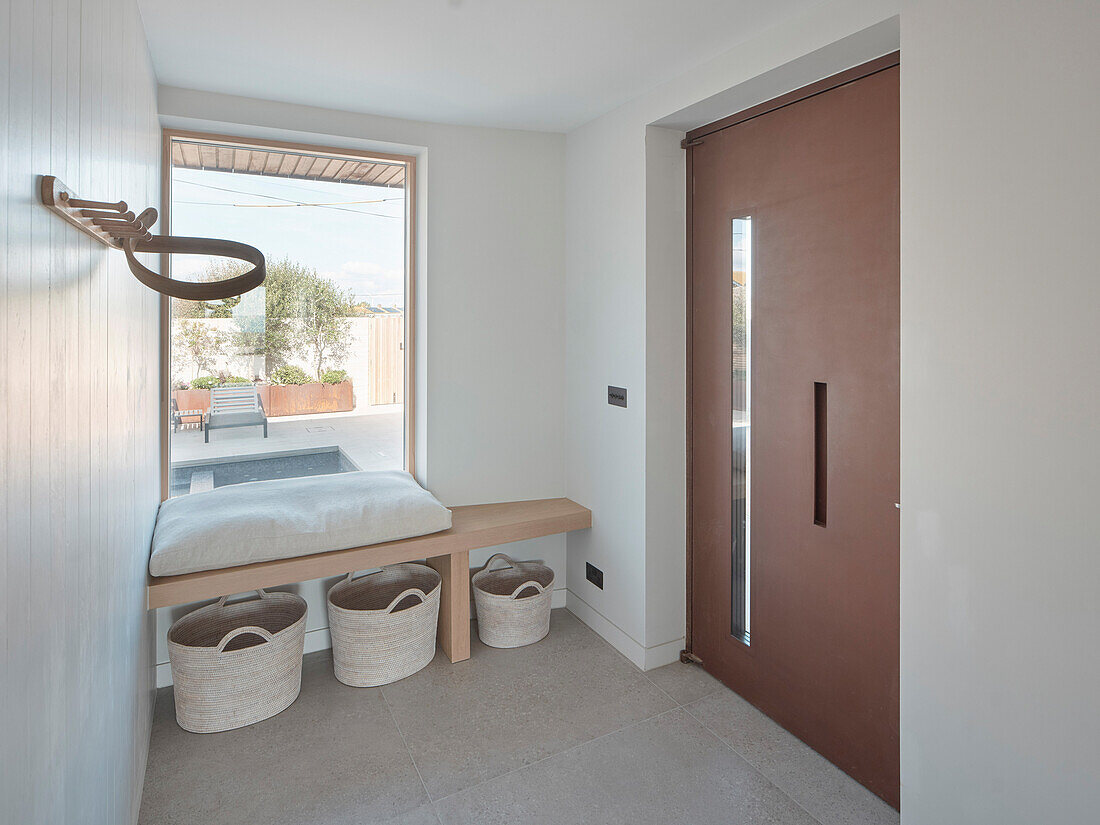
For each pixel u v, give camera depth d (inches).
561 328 137.1
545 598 126.3
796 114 92.6
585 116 122.3
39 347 36.1
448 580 118.6
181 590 93.4
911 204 69.7
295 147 120.8
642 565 114.7
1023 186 59.6
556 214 135.2
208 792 84.5
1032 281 59.3
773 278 97.3
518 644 123.4
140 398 82.9
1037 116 58.4
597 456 127.3
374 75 102.4
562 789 85.6
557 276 136.1
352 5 81.0
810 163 90.7
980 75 62.7
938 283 67.3
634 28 86.8
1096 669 56.4
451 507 131.0
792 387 95.0
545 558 139.8
